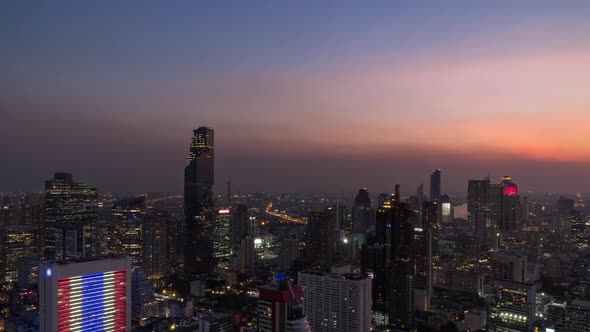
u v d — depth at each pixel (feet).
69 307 529.04
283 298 499.92
